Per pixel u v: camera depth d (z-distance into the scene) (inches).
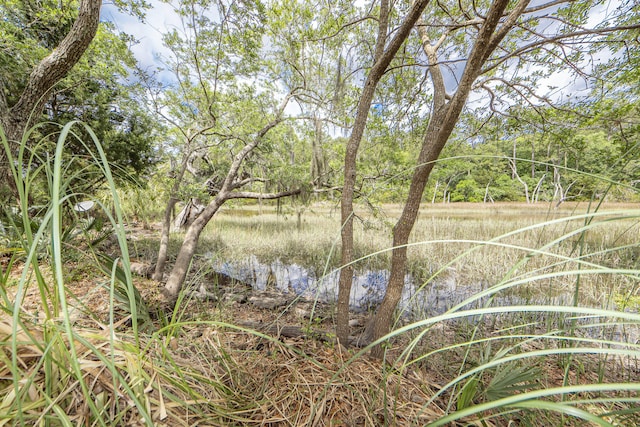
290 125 178.9
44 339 27.9
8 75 144.3
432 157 65.4
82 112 189.9
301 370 57.8
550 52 87.5
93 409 22.9
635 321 14.1
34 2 150.9
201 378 41.3
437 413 51.7
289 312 133.2
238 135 166.7
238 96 168.9
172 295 126.7
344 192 79.7
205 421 35.9
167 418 32.2
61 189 24.0
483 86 104.0
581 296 140.1
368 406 50.3
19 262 91.1
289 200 190.7
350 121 132.3
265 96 172.1
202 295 143.3
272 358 60.8
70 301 83.3
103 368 31.0
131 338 41.2
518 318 120.7
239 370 52.1
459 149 130.6
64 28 169.0
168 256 228.2
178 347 48.8
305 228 332.5
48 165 24.5
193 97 159.0
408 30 62.4
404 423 48.0
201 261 222.7
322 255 246.8
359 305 153.6
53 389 27.8
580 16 83.6
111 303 21.4
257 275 209.9
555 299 142.5
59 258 18.0
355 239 262.8
